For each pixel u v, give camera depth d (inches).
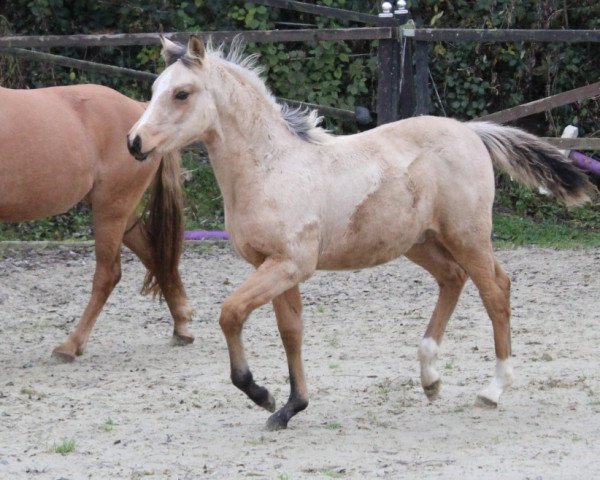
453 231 349.4
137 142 317.4
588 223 775.7
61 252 688.4
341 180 333.4
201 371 425.1
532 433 325.1
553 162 368.2
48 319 532.4
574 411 350.3
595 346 449.7
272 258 323.0
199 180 788.6
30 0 820.0
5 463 300.7
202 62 325.1
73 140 448.5
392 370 417.1
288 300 334.3
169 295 477.7
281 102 780.6
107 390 394.0
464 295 569.9
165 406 368.8
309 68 819.4
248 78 333.4
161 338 494.0
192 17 825.5
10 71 799.1
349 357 442.9
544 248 706.8
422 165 345.4
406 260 664.4
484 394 355.6
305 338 483.5
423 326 500.4
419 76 737.6
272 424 335.3
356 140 345.1
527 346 453.4
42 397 383.6
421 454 305.1
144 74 762.8
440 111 847.7
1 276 625.0
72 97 459.8
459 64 845.2
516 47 840.3
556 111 841.5
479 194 350.3
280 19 832.9
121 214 464.4
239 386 326.6
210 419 351.6
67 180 446.6
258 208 323.0
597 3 842.2
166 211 475.8
